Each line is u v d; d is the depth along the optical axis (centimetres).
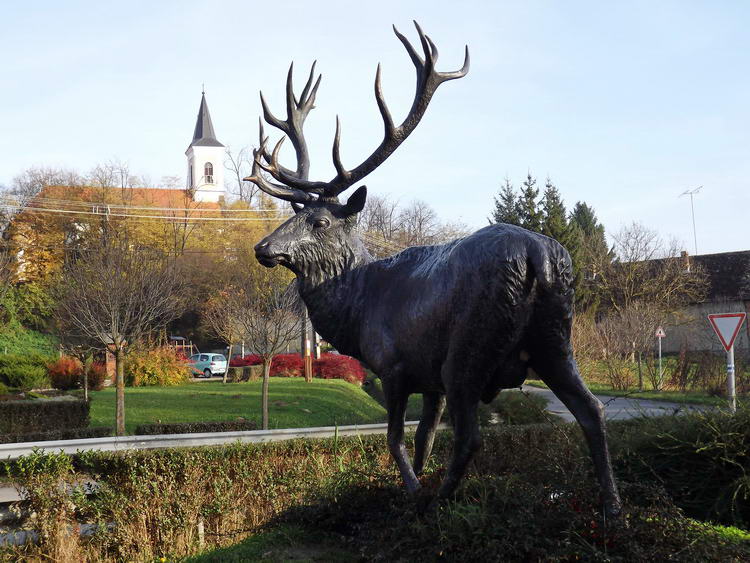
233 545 495
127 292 1424
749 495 517
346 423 1414
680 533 351
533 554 337
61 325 1925
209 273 3634
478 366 369
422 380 414
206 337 4012
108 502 579
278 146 462
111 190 4091
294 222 454
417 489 420
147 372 2464
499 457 668
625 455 602
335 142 442
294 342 3703
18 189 3997
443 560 355
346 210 457
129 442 629
